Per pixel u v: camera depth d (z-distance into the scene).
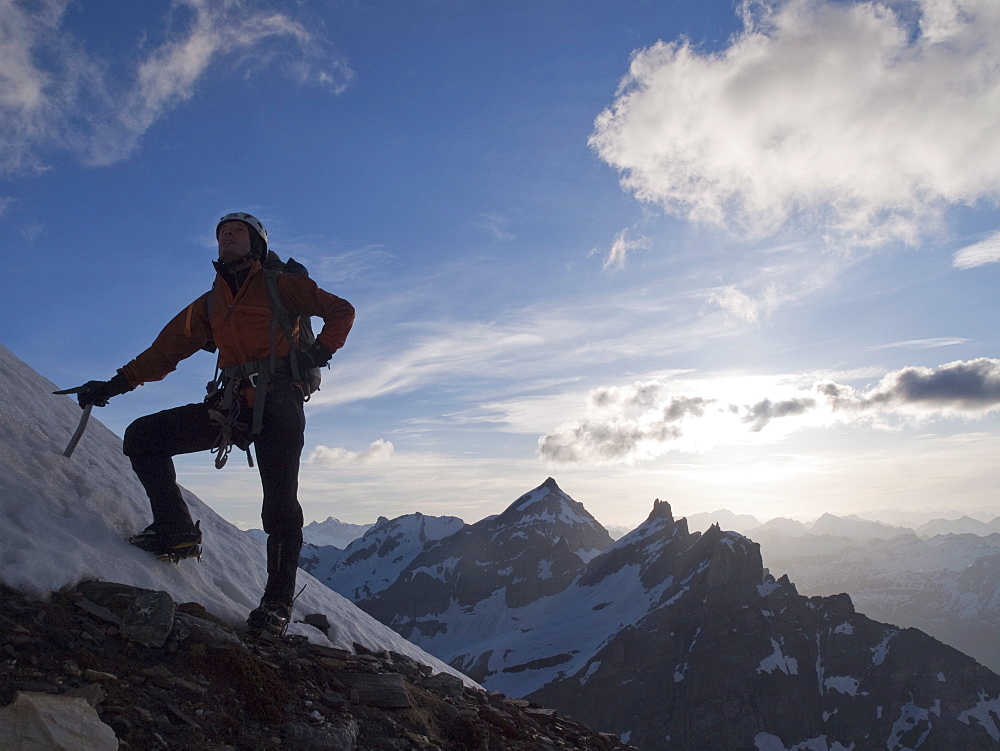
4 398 6.47
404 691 5.15
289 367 5.22
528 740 5.57
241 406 5.14
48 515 5.12
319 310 5.29
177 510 5.65
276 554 5.43
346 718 4.56
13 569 4.29
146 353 5.55
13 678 3.55
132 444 5.42
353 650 6.26
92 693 3.60
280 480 5.27
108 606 4.54
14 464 5.47
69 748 3.13
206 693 4.11
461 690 6.29
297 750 4.08
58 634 4.02
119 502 5.91
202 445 5.43
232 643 4.60
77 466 5.97
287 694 4.49
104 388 5.62
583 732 6.52
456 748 4.95
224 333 5.19
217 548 6.82
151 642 4.25
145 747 3.52
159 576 5.39
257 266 5.27
